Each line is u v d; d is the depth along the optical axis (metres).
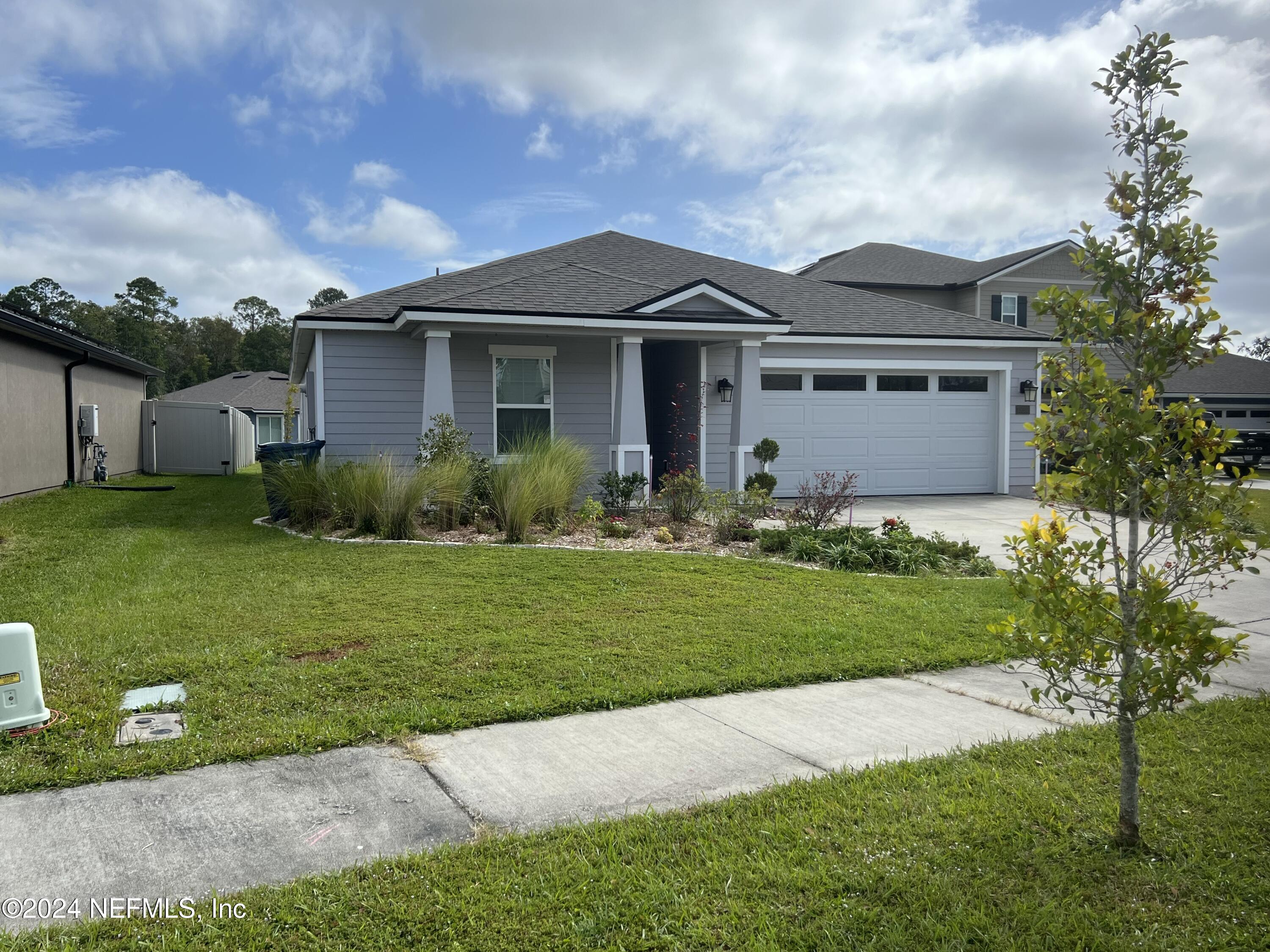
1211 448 2.71
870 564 8.77
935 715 4.38
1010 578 3.01
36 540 9.52
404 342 12.91
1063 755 3.74
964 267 27.20
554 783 3.51
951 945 2.39
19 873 2.79
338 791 3.43
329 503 10.51
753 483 13.28
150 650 5.32
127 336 69.56
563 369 13.74
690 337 13.12
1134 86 2.92
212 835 3.06
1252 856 2.83
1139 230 2.81
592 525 10.79
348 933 2.45
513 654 5.28
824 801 3.28
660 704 4.52
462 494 10.26
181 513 12.35
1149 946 2.38
